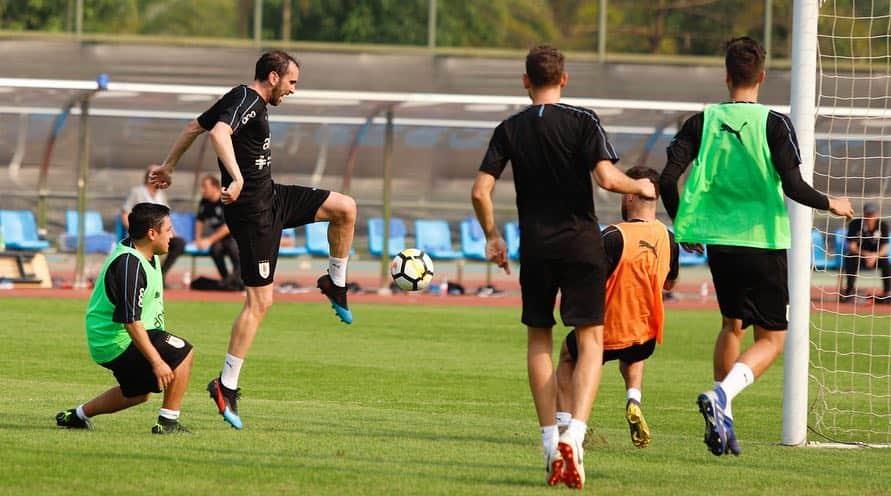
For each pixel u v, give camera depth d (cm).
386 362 2966
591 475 1530
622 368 1798
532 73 1489
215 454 1600
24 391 2253
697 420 2198
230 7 7619
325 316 4200
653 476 1535
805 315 1914
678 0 8181
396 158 5872
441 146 5866
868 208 5356
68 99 4972
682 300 5519
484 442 1800
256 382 2555
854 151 5353
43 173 5447
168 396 1778
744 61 1680
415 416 2114
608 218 5775
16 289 4853
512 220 5966
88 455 1562
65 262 6253
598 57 7075
